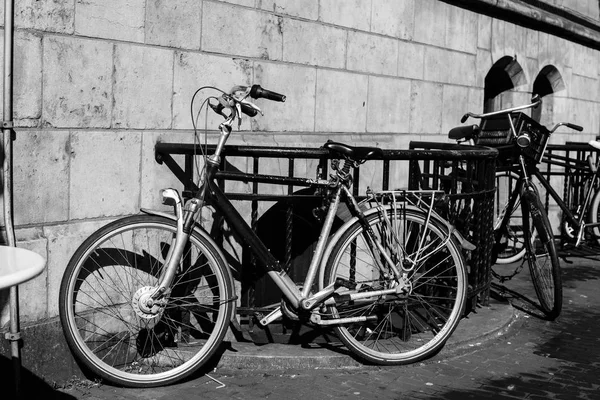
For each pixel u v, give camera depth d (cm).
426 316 539
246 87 464
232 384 466
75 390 448
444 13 857
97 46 477
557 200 787
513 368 515
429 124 842
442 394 462
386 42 761
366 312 520
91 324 471
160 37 520
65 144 460
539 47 1106
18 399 425
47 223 452
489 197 609
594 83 1323
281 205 614
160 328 502
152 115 516
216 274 466
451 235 515
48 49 448
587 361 536
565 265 879
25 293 438
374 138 746
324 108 683
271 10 616
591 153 933
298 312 484
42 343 444
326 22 678
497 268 835
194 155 507
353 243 516
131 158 500
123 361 486
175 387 458
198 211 458
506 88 1095
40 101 445
